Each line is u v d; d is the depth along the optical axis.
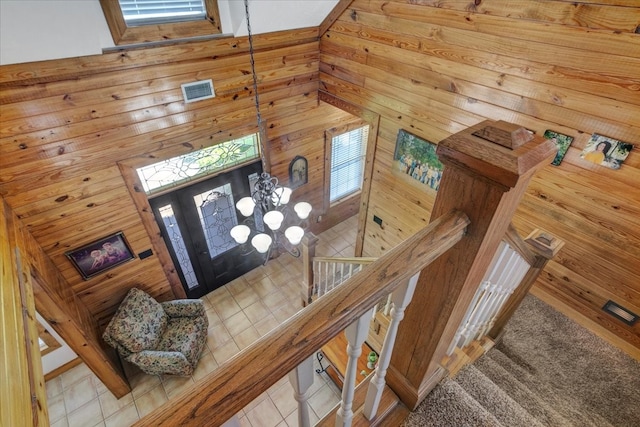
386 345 1.00
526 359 2.22
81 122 2.69
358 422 1.28
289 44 3.48
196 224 3.97
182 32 2.73
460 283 0.98
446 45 2.55
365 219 4.29
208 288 4.59
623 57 1.77
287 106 3.93
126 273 3.56
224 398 0.50
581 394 2.01
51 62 2.38
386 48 3.01
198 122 3.31
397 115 3.23
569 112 2.07
